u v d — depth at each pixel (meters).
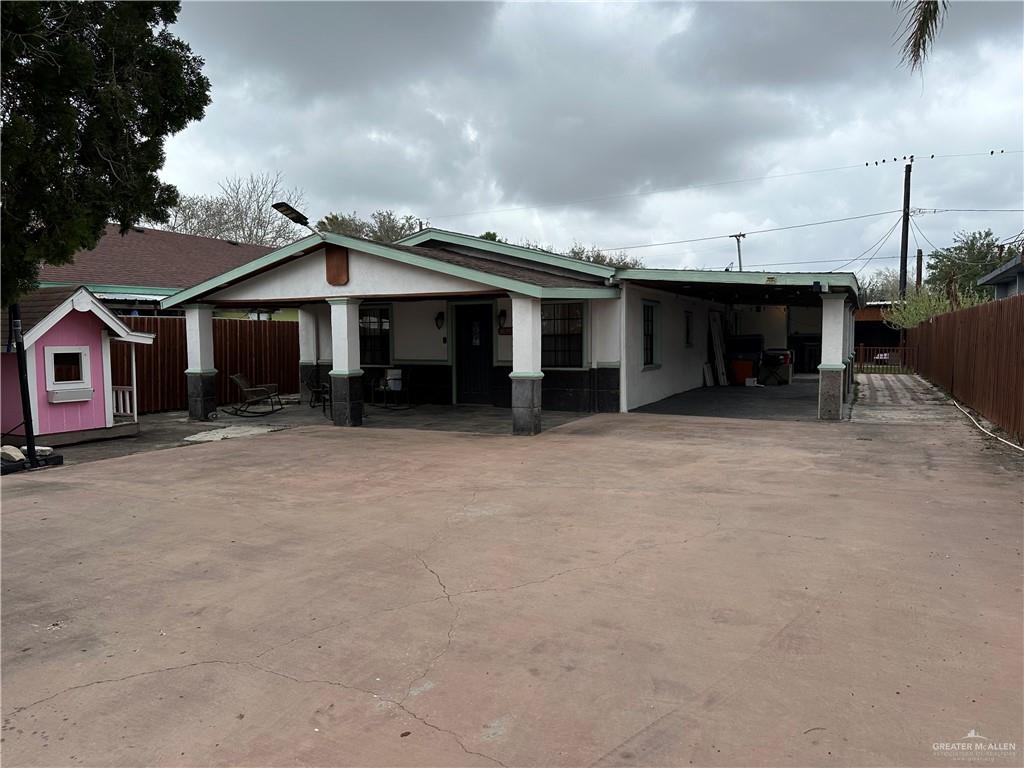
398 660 3.58
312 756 2.81
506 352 14.70
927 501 6.35
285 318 24.08
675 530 5.62
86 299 10.46
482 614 4.11
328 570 4.91
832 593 4.27
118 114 5.41
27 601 4.47
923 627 3.79
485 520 6.04
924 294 30.14
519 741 2.87
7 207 4.85
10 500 7.05
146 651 3.75
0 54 4.54
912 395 17.09
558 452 9.27
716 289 15.08
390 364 16.12
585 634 3.81
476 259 14.04
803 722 2.94
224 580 4.77
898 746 2.77
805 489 6.90
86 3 5.32
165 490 7.44
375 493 7.14
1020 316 9.58
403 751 2.83
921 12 7.42
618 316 13.37
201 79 6.25
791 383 20.00
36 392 10.12
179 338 15.45
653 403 15.05
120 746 2.90
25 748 2.89
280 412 14.77
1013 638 3.65
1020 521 5.68
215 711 3.15
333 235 11.70
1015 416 9.80
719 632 3.79
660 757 2.74
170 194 6.18
